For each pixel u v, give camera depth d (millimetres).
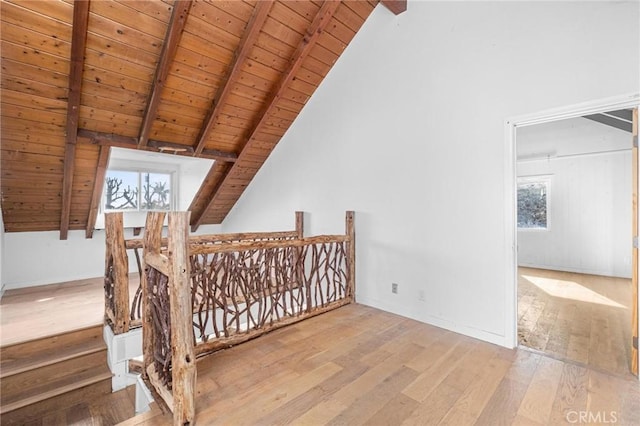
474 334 2875
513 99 2629
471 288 2896
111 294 2963
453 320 3021
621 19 2152
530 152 6703
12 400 2426
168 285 1896
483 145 2803
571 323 3297
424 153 3227
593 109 2277
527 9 2553
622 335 2957
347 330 3031
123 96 3125
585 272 6039
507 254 2664
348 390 2049
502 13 2686
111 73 2893
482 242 2820
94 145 3430
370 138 3711
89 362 2820
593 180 5949
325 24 3273
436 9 3121
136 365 2871
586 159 6020
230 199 5566
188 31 2855
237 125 4082
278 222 4910
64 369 2695
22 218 4043
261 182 5176
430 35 3168
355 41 3840
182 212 1771
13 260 4172
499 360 2445
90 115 3141
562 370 2295
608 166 5793
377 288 3678
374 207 3688
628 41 2131
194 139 4020
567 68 2369
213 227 6113
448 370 2295
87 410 2578
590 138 5949
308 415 1809
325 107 4188
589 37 2275
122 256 2805
